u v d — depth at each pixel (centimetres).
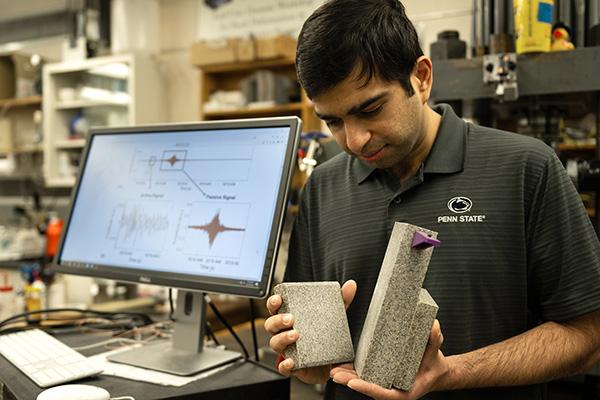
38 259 315
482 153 96
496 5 150
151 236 110
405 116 83
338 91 79
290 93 330
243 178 102
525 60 137
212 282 99
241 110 335
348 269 100
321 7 82
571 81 134
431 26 305
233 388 93
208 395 91
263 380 96
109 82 403
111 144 122
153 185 113
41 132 430
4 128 448
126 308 192
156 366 101
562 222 87
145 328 132
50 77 409
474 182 94
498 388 91
